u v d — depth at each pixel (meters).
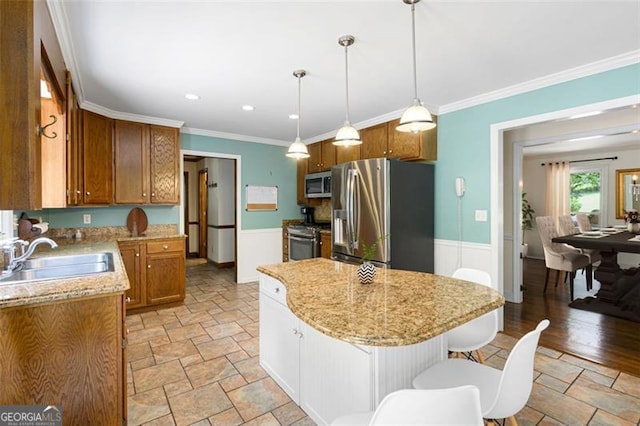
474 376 1.41
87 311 1.49
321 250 4.62
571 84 2.60
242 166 5.05
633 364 2.46
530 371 1.21
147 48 2.17
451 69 2.55
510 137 4.02
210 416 1.89
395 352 1.49
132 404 2.00
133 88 2.90
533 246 7.01
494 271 3.12
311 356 1.83
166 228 4.29
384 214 3.27
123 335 1.58
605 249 3.66
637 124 3.19
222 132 4.77
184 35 2.01
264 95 3.13
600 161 6.29
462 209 3.39
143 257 3.64
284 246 5.48
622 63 2.34
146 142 3.85
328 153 4.84
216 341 2.91
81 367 1.49
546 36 2.05
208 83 2.81
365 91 3.03
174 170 4.07
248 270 5.12
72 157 2.45
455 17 1.83
